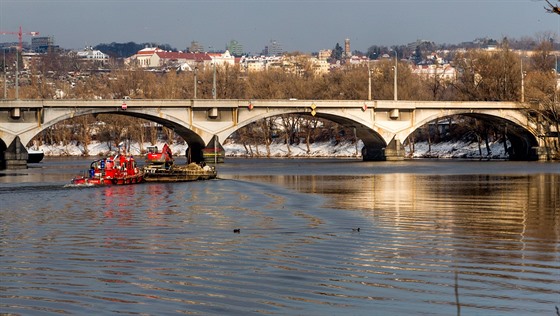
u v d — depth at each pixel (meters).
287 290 36.56
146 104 154.12
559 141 176.12
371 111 171.38
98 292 36.34
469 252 45.34
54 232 54.78
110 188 98.25
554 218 61.28
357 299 35.06
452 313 33.00
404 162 171.75
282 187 98.19
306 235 52.12
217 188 97.56
